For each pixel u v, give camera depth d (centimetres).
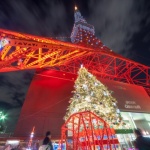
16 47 2089
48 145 650
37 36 2286
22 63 2517
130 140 1373
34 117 2080
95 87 1245
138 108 2866
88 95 1166
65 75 3256
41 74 3056
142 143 518
